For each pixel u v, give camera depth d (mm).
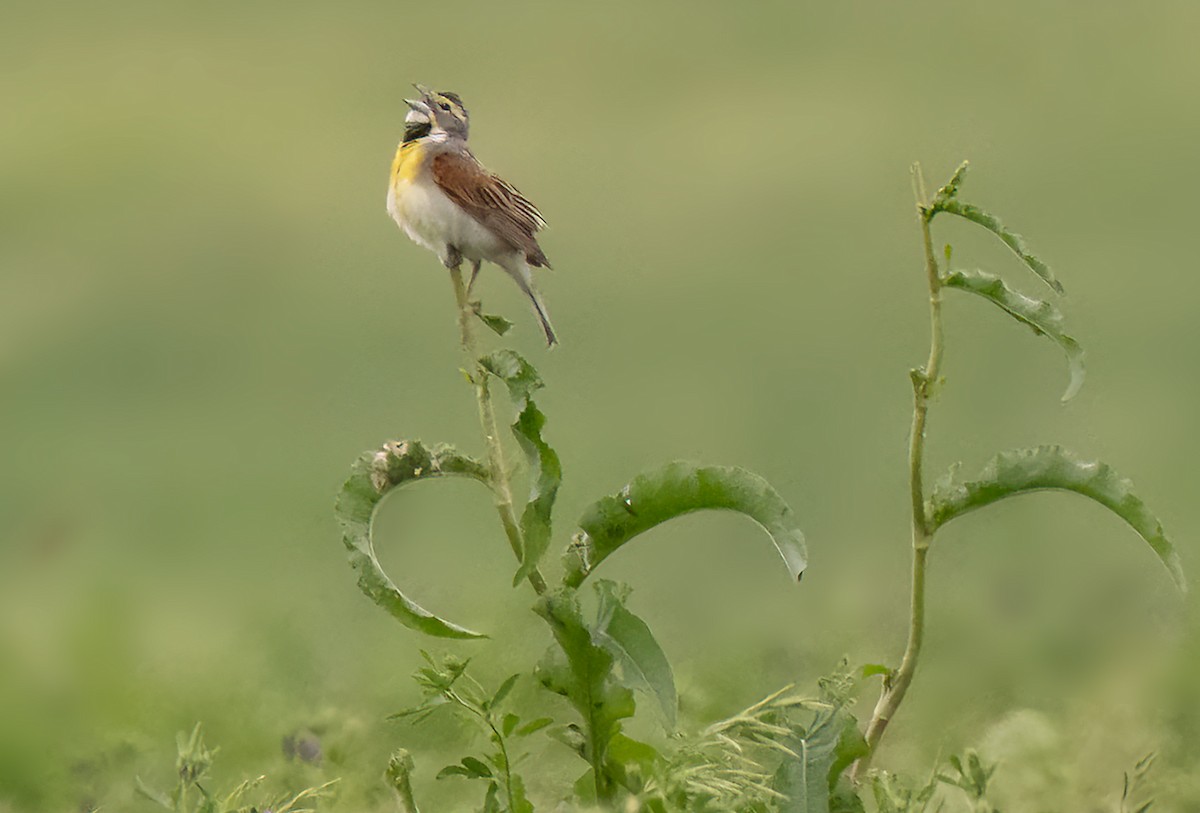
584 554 5391
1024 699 7426
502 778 5316
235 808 5945
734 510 5316
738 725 5344
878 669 5582
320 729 7148
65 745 7125
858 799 5285
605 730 5246
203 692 7578
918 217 5352
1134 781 6047
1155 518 5254
